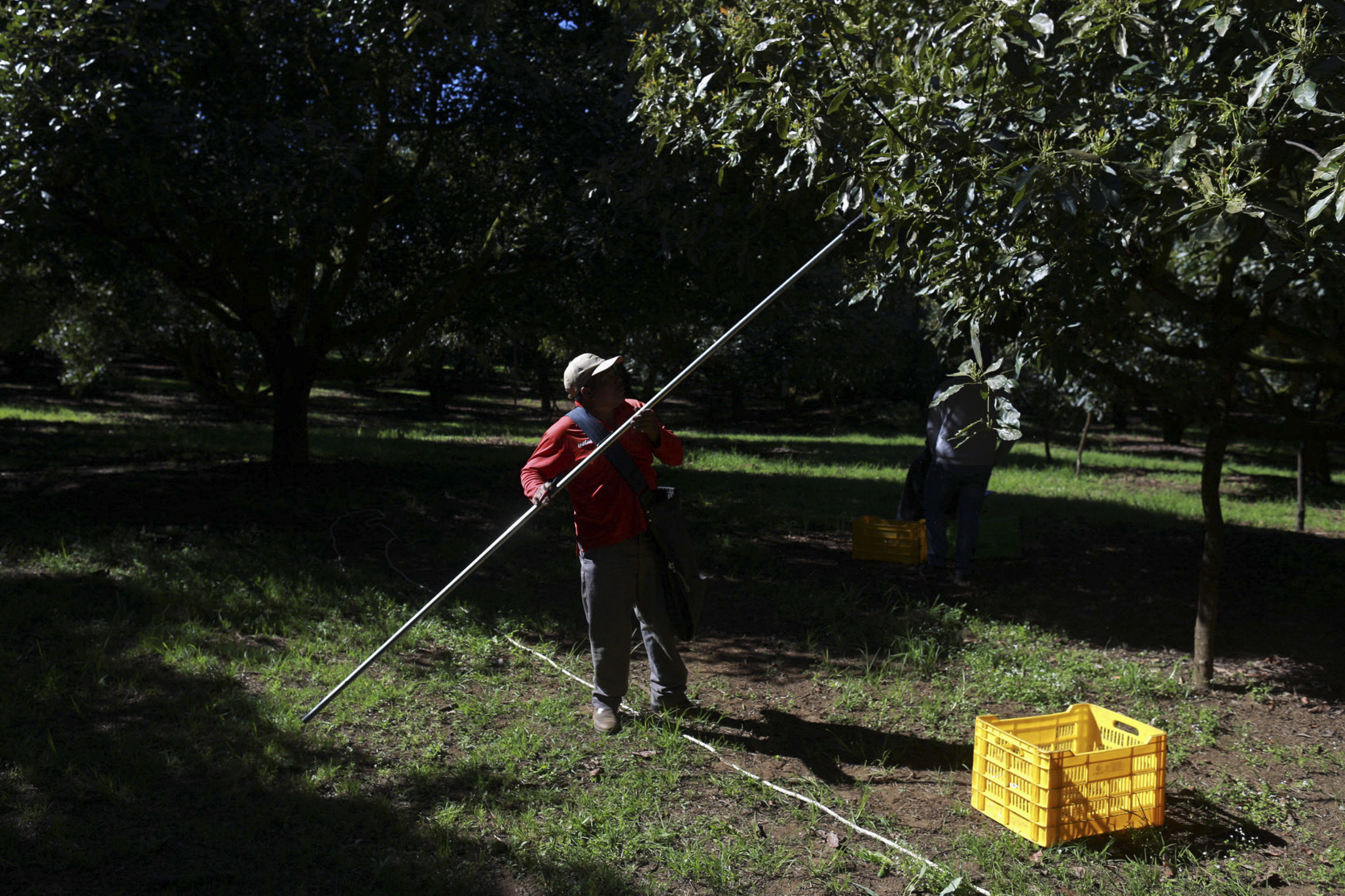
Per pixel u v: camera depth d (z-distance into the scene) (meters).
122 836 3.11
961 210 3.93
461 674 5.00
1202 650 5.24
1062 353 4.09
